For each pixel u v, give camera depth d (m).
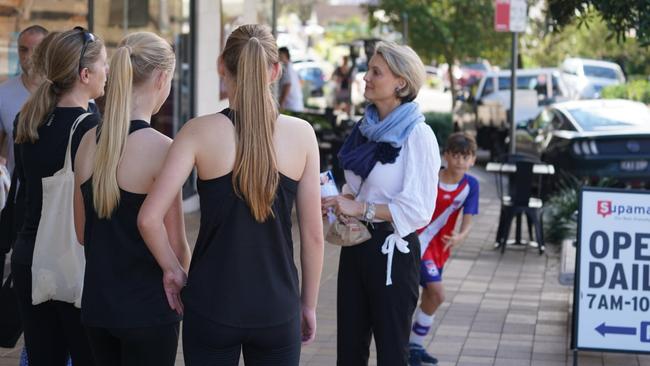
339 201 6.79
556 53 53.00
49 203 6.08
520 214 16.17
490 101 31.42
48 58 6.23
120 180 5.45
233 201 5.18
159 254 5.30
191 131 5.20
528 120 28.80
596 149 20.09
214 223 5.20
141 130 5.50
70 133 6.15
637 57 47.81
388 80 6.88
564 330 10.91
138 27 16.53
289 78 23.69
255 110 5.17
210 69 19.62
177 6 18.25
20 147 6.32
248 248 5.20
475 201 9.42
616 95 35.47
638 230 9.10
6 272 11.26
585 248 9.12
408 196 6.77
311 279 5.52
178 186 5.19
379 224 6.91
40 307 6.37
